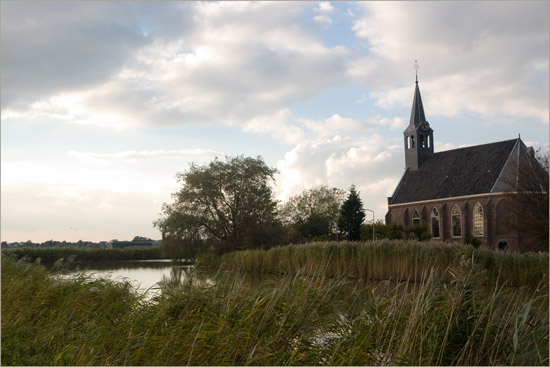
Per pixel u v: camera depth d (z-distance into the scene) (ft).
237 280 26.55
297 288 24.38
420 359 19.34
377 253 75.66
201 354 20.16
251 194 145.28
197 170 148.66
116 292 32.63
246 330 20.90
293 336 21.81
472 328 20.43
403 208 240.53
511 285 60.18
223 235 145.38
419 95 252.62
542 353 19.84
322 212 227.61
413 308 21.61
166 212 144.25
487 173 202.08
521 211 114.73
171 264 127.34
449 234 212.02
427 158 247.91
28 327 25.66
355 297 25.86
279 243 143.43
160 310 24.48
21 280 32.96
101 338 23.11
